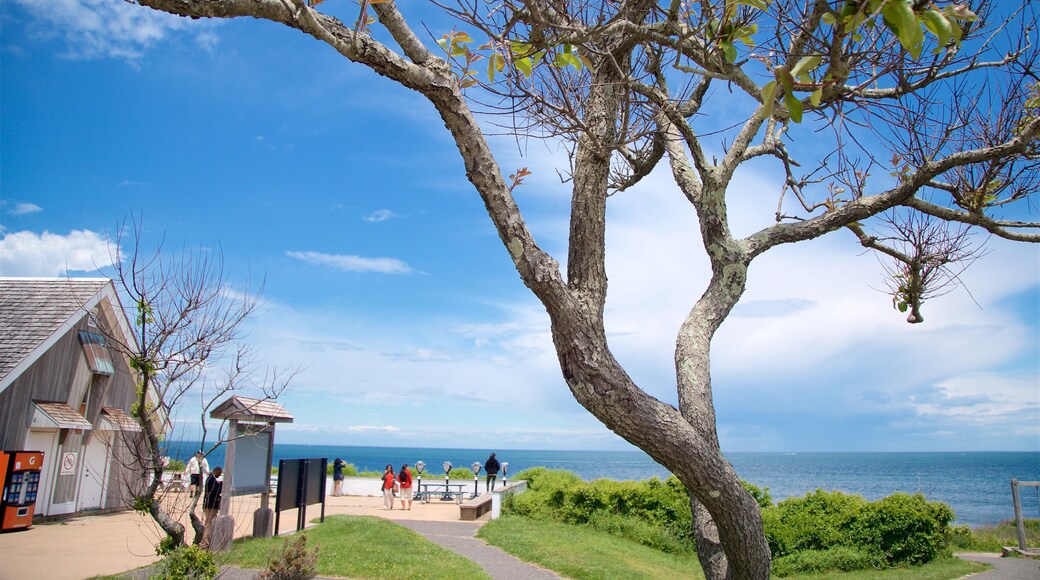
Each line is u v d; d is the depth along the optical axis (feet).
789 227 14.39
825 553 48.44
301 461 46.88
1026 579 40.91
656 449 9.96
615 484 62.95
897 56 10.31
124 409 63.67
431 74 9.27
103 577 32.50
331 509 68.28
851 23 7.42
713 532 12.64
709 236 14.08
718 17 11.05
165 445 22.85
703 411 11.93
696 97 14.89
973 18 6.93
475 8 10.23
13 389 51.70
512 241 9.54
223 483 38.55
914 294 18.80
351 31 8.86
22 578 32.53
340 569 34.37
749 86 10.67
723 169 14.12
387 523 49.57
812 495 54.85
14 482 49.11
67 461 56.39
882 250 18.72
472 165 9.59
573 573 38.50
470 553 43.88
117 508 60.90
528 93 11.80
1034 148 15.90
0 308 57.77
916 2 7.09
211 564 22.17
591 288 10.18
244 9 7.89
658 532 54.13
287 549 24.50
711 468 10.15
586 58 11.48
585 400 9.77
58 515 55.06
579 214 10.64
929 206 16.34
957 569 44.96
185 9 7.64
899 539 48.73
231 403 38.78
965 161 13.87
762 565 10.87
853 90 10.37
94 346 59.36
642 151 16.52
